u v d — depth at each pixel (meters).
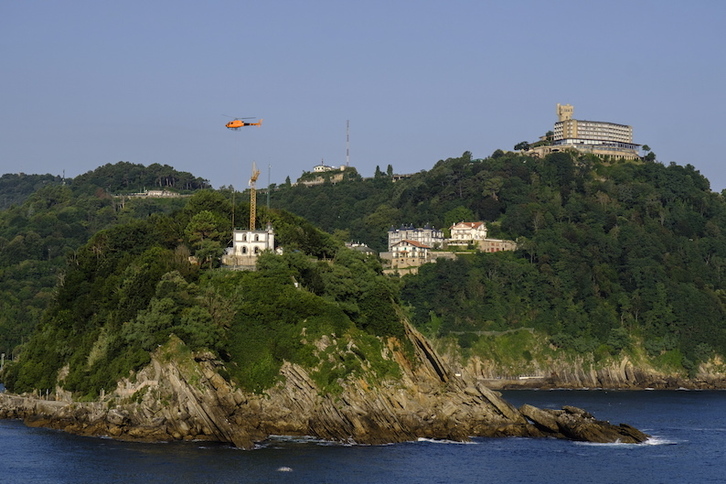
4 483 184.25
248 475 191.12
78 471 193.00
